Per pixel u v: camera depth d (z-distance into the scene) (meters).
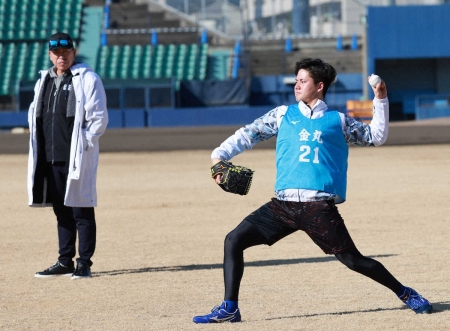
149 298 12.99
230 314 10.97
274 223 10.86
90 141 14.58
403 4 93.19
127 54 86.56
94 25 89.50
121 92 82.25
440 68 91.62
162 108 82.38
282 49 89.94
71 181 14.52
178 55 87.25
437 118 86.38
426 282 13.66
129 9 92.94
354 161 40.53
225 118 82.56
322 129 10.74
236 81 83.94
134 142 56.62
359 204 24.56
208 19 94.12
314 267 15.42
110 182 32.66
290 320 11.17
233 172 10.71
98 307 12.38
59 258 15.13
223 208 24.50
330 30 96.00
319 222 10.59
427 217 21.67
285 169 10.80
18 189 30.61
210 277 14.69
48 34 86.81
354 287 13.52
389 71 91.81
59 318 11.67
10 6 88.19
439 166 36.59
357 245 17.64
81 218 14.85
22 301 12.91
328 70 10.86
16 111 80.38
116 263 16.33
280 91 88.12
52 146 14.80
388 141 53.25
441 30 87.81
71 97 14.71
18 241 19.22
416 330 10.41
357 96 89.31
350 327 10.66
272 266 15.64
